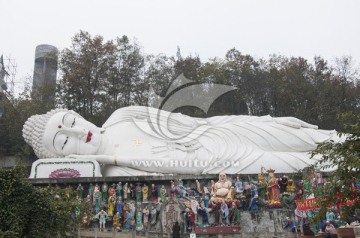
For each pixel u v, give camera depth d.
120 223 19.81
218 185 19.91
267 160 22.41
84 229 15.98
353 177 8.59
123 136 23.78
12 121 35.25
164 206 19.70
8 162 35.16
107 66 38.19
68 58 38.56
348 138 9.24
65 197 15.30
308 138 23.64
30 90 40.09
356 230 12.48
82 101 38.12
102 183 21.25
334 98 40.62
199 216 19.20
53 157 22.64
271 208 19.55
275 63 45.09
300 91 40.22
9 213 10.82
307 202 15.97
